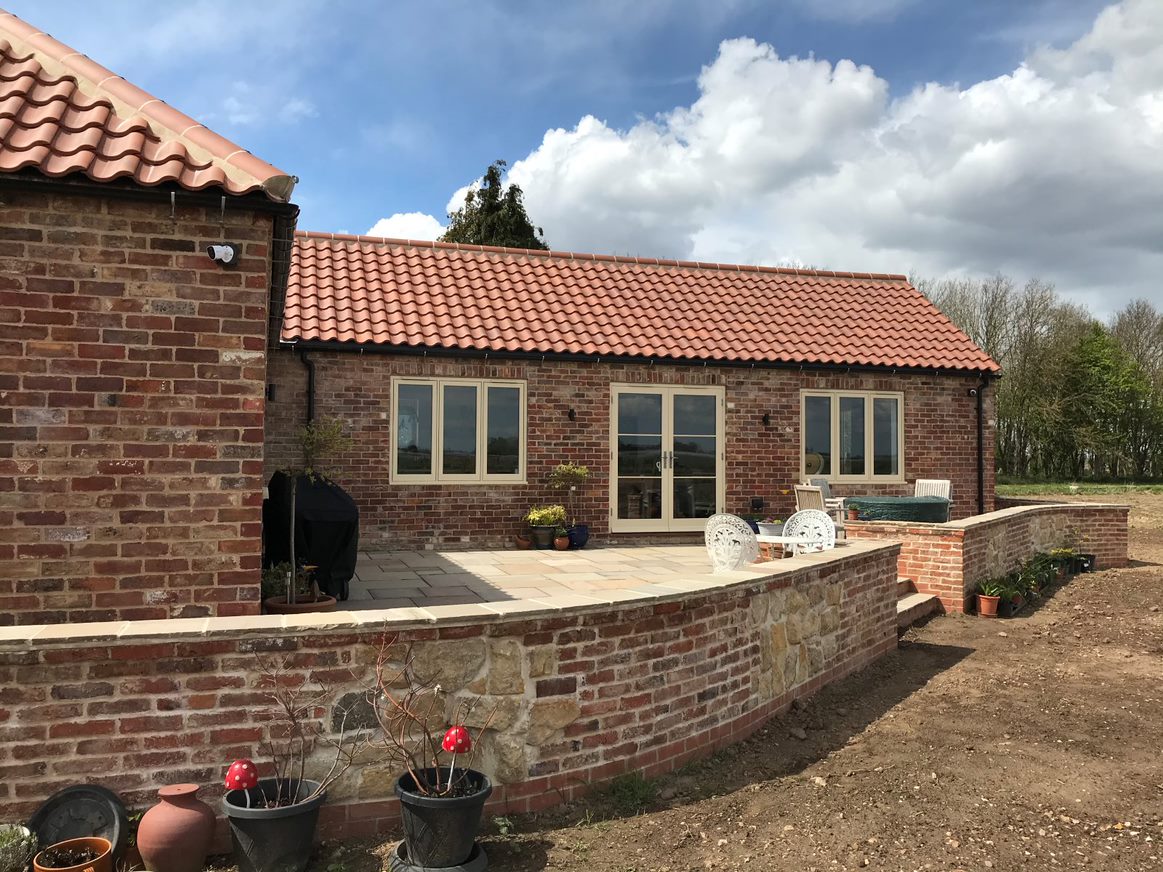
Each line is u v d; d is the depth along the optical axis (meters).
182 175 5.02
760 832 4.53
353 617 4.39
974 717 6.69
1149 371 44.84
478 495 12.62
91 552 4.94
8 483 4.82
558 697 4.86
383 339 12.02
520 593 8.55
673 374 13.65
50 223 4.90
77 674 3.89
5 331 4.82
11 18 6.32
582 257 16.09
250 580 5.19
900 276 18.20
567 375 13.07
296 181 5.17
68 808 3.87
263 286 5.23
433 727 4.52
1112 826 4.59
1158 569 14.71
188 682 4.05
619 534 13.31
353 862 4.11
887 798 4.97
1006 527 12.44
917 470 15.10
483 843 4.37
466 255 15.25
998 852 4.26
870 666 8.29
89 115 5.45
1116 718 6.61
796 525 9.88
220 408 5.14
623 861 4.20
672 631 5.42
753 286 16.61
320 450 8.41
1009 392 41.97
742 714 6.09
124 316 5.00
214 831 3.96
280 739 4.20
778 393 14.27
